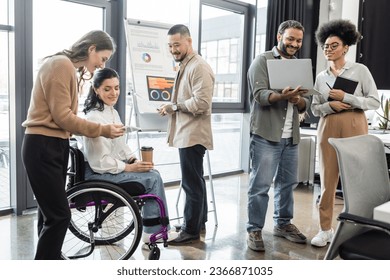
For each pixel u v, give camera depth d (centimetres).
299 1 517
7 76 339
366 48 463
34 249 269
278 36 272
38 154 176
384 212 143
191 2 473
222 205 394
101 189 212
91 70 195
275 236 308
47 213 182
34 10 343
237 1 517
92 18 388
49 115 177
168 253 269
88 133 186
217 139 545
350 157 175
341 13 514
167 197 418
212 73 270
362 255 164
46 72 173
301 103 273
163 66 359
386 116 433
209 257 264
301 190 462
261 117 269
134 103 340
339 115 272
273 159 274
